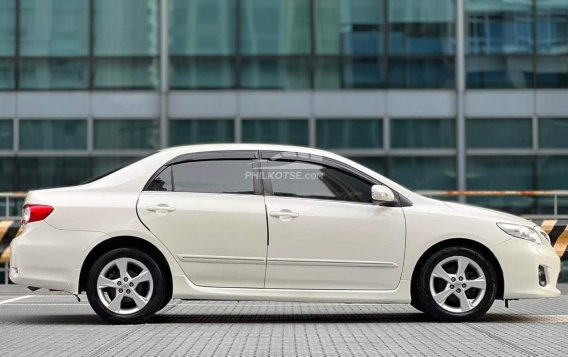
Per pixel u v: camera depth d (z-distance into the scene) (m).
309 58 23.36
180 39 23.41
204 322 11.02
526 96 23.27
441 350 8.56
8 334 9.82
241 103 23.28
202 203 10.80
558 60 23.34
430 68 23.31
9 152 23.27
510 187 23.16
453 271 10.94
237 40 23.38
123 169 11.01
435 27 23.38
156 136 23.25
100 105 23.28
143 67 23.36
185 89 23.31
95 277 10.68
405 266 10.84
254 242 10.75
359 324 10.75
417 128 23.27
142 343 9.06
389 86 23.28
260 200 10.85
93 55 23.41
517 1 23.36
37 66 23.38
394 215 10.88
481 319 11.25
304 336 9.59
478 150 23.20
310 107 23.27
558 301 13.78
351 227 10.81
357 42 23.38
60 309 13.00
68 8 23.44
